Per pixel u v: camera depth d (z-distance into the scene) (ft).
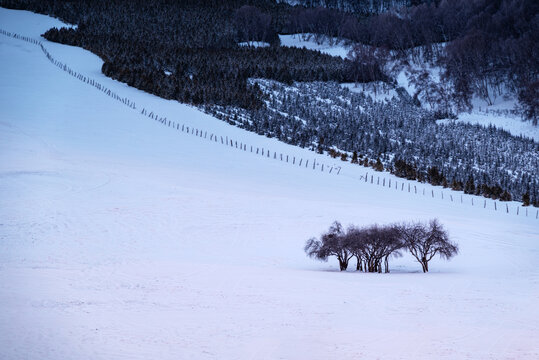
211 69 404.36
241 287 76.59
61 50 416.46
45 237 108.06
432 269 106.93
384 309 64.34
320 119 350.02
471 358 45.03
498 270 101.91
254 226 132.77
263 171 216.13
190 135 265.34
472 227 148.15
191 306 63.98
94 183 160.15
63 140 212.84
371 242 105.50
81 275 80.07
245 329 54.29
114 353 45.29
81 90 311.06
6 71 324.60
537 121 376.07
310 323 57.16
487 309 64.44
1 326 51.11
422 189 229.66
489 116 404.16
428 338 51.55
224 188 174.50
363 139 320.50
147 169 188.65
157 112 299.58
